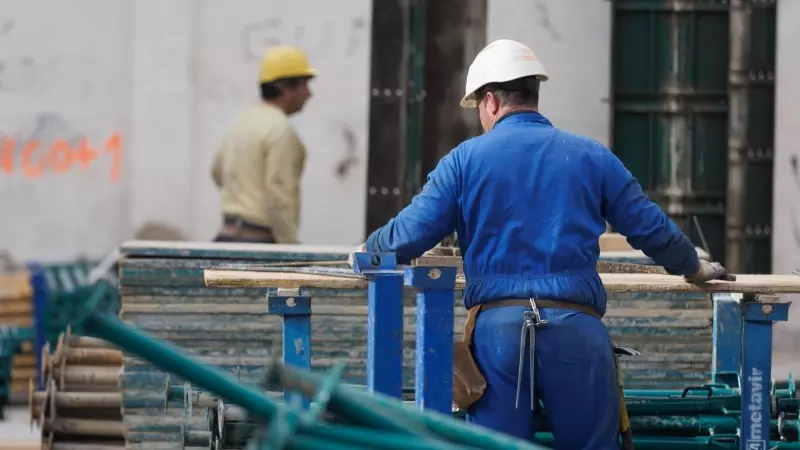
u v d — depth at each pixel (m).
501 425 15.09
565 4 36.03
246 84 36.41
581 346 14.97
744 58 35.72
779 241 35.94
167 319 22.48
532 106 15.92
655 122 36.06
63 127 36.34
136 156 36.34
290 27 36.34
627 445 15.93
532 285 15.10
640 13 35.84
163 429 22.39
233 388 7.97
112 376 23.16
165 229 36.44
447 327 15.03
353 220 36.66
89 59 36.28
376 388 15.10
